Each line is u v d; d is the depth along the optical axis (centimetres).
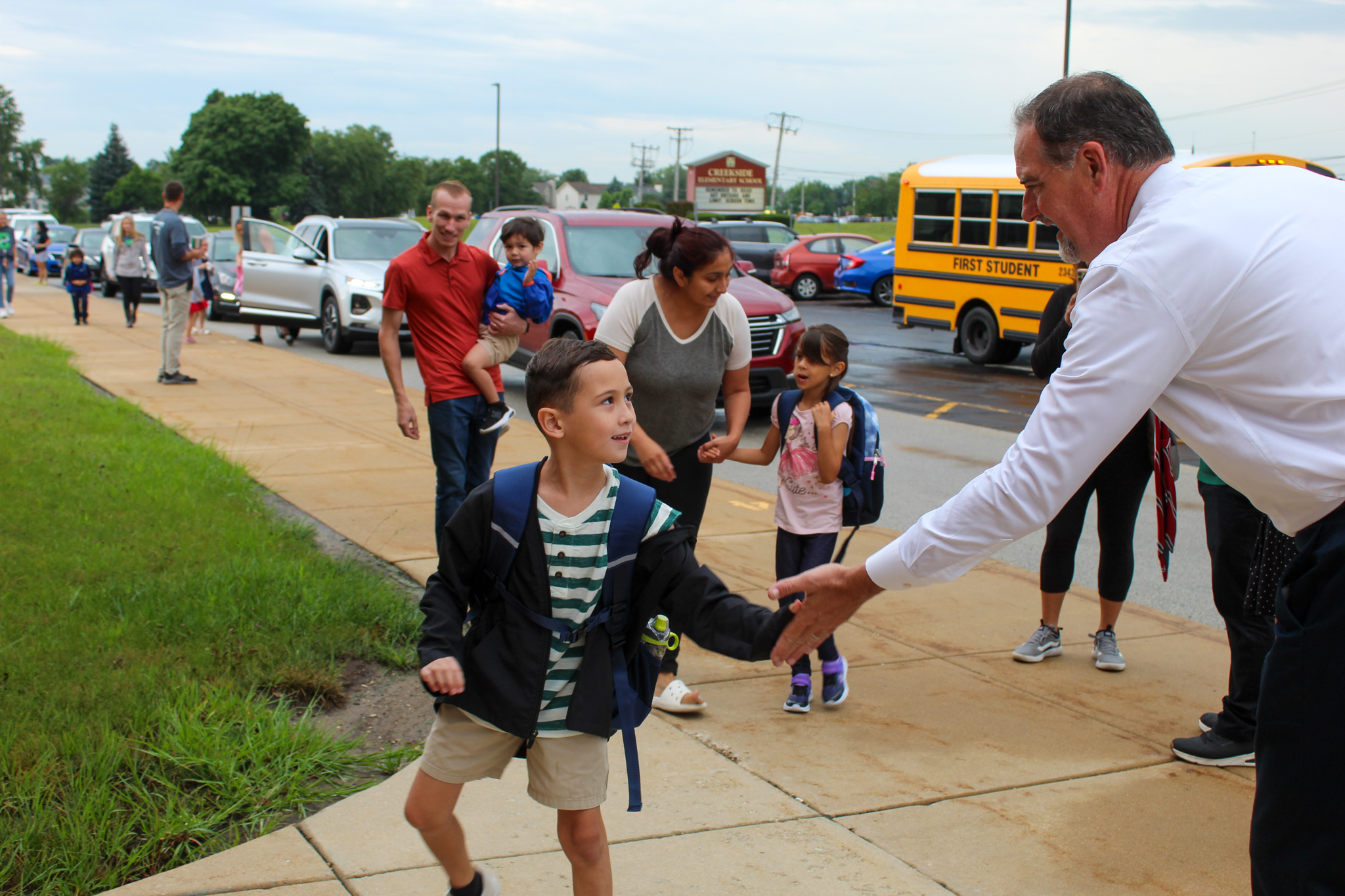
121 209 13812
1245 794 350
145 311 2298
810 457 418
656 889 288
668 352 413
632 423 226
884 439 1010
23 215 3878
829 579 228
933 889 291
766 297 1102
